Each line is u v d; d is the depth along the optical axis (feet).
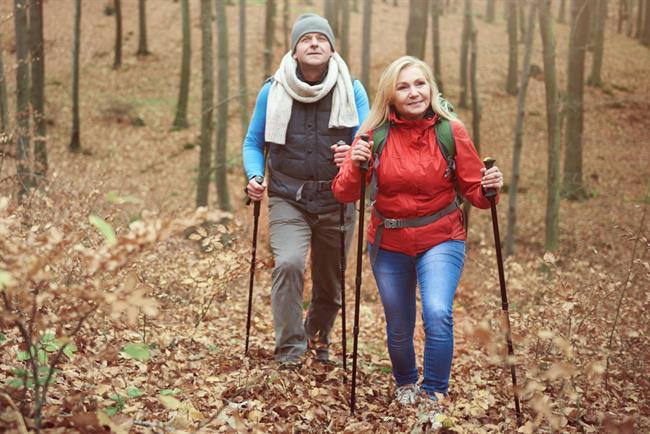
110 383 9.32
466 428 9.45
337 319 20.75
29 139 22.71
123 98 80.18
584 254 38.91
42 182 17.33
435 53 56.44
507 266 20.93
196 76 88.99
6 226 7.19
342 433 9.61
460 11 131.34
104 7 108.17
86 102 78.48
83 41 96.17
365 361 14.87
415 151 10.80
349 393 11.73
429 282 10.57
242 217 25.20
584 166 66.85
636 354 14.56
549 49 34.04
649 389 12.67
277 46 87.97
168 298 14.92
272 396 10.82
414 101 10.73
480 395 10.03
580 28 51.96
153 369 10.68
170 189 56.90
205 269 12.99
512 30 86.43
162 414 8.82
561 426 8.63
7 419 6.68
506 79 93.09
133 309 6.17
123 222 14.15
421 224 10.85
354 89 13.28
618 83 94.12
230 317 17.89
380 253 11.23
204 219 6.38
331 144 12.84
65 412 7.75
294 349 12.63
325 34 12.81
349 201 11.49
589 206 55.52
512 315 15.51
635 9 140.87
